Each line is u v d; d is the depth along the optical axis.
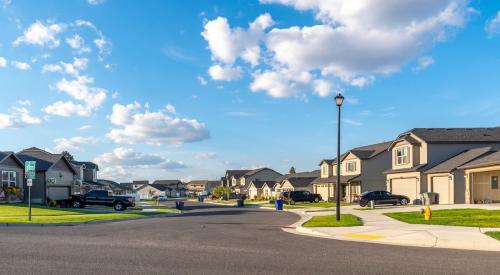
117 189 112.25
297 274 8.79
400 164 43.00
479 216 21.53
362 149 58.16
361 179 51.94
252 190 96.44
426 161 39.31
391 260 10.46
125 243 13.60
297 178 76.44
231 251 11.88
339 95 22.47
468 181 32.91
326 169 62.44
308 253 11.55
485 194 34.22
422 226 18.09
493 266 9.70
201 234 16.72
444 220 19.91
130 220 26.38
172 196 157.88
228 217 28.42
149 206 52.44
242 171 123.25
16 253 11.26
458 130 42.59
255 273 8.87
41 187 44.00
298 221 24.31
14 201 40.38
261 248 12.54
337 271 9.10
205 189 160.38
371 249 12.43
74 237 15.27
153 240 14.53
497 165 28.62
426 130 42.28
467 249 12.58
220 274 8.75
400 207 32.81
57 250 11.86
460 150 39.62
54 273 8.80
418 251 12.05
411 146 40.84
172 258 10.63
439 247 13.03
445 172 35.25
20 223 20.94
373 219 22.45
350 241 14.57
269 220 25.23
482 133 41.62
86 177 77.44
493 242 13.26
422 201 37.25
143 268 9.34
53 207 38.03
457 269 9.34
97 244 13.27
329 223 20.42
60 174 47.41
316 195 57.31
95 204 40.03
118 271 9.02
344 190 57.75
